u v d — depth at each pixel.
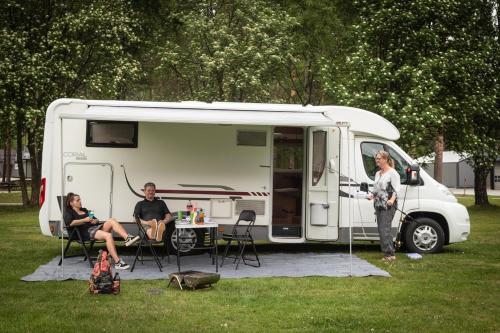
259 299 6.83
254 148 10.29
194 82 21.19
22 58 18.89
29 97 18.72
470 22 20.44
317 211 10.28
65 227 8.80
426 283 7.83
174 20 22.34
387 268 8.97
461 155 22.34
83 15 19.45
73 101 9.13
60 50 19.50
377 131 10.53
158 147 10.11
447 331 5.58
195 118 8.30
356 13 22.81
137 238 8.73
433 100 18.59
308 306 6.52
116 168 10.02
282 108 10.13
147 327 5.61
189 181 10.17
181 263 9.38
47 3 20.97
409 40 18.84
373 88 18.03
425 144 21.55
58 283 7.60
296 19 21.64
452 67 18.59
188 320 5.89
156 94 23.22
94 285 6.96
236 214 10.25
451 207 10.66
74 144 9.93
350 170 10.45
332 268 8.91
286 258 9.96
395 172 9.42
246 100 19.91
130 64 19.39
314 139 10.30
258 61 19.41
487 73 20.75
